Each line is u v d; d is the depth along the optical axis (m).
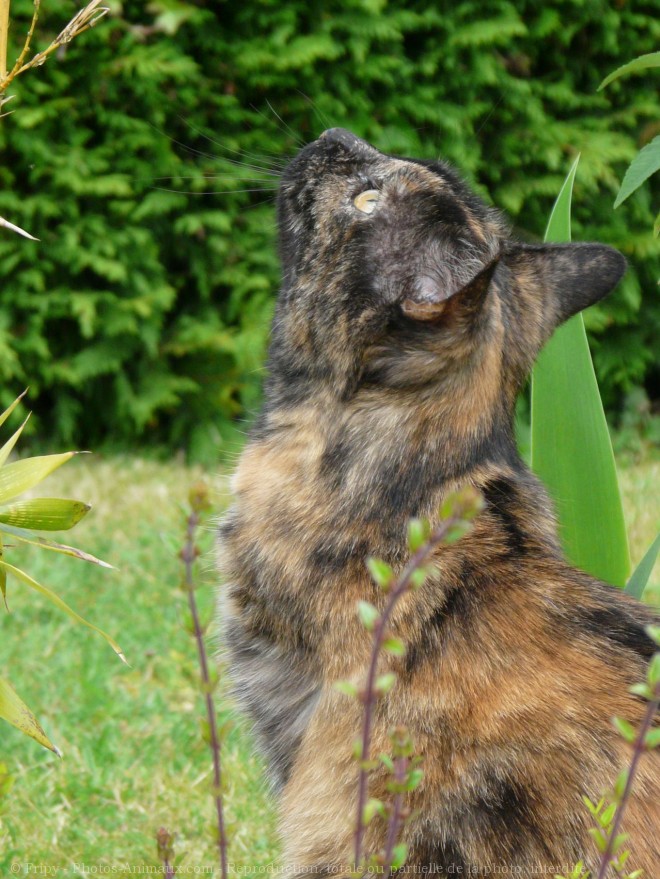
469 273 2.62
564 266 2.87
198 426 8.84
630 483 7.58
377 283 2.58
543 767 2.15
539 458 3.05
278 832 2.60
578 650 2.31
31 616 5.45
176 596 5.54
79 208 8.19
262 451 2.71
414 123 8.02
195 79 7.79
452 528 1.48
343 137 2.83
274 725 2.61
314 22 7.96
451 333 2.41
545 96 8.28
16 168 8.14
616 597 2.53
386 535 2.42
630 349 8.85
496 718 2.21
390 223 2.65
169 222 8.38
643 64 2.47
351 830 2.21
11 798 3.69
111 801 3.78
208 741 1.83
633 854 2.04
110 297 8.21
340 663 2.36
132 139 7.96
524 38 8.19
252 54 7.80
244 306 8.51
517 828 2.12
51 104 7.80
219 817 1.83
